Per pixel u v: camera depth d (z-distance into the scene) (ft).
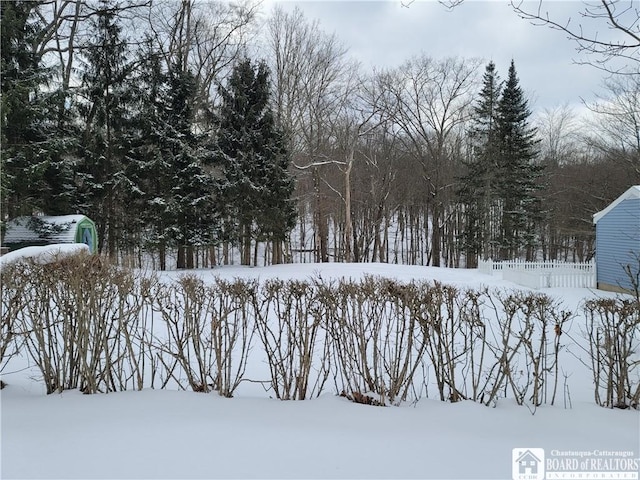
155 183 66.44
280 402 11.76
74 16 68.44
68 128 62.95
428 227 125.80
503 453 9.04
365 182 104.63
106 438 9.32
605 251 49.98
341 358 12.57
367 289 12.60
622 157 70.64
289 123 91.04
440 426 10.39
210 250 88.48
